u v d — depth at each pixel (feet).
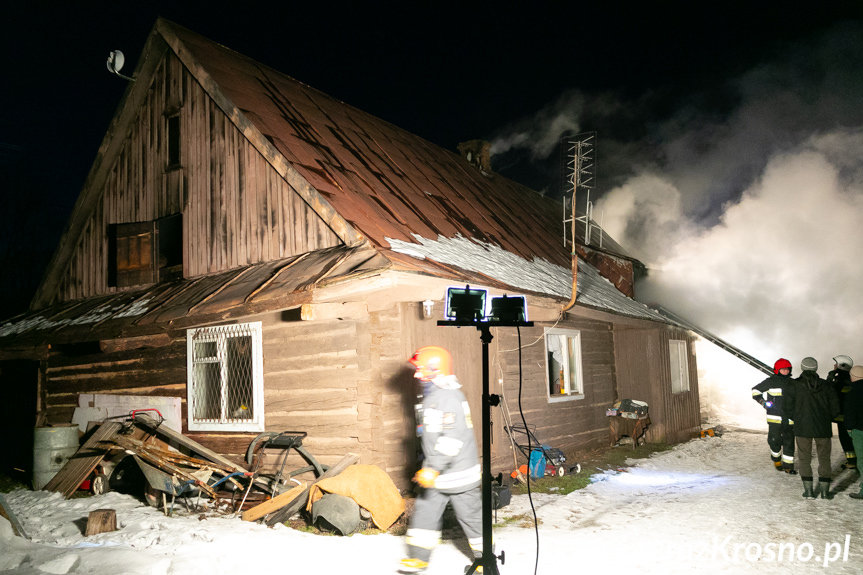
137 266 39.24
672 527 22.57
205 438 31.83
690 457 41.19
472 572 15.88
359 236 28.14
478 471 17.08
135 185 40.45
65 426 33.17
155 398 34.12
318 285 25.21
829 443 26.37
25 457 42.01
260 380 30.22
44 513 26.35
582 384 43.45
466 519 16.81
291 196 32.37
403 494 27.09
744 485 30.17
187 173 37.40
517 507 26.35
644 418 46.16
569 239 57.11
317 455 28.12
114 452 31.17
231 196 35.06
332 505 22.35
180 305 31.45
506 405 34.37
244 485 28.27
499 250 39.86
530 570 17.85
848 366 34.27
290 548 20.18
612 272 58.23
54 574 17.15
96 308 38.42
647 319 46.32
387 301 26.63
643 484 31.55
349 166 35.86
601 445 45.16
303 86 44.39
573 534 21.93
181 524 23.41
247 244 34.06
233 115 33.88
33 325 39.88
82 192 42.09
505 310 16.75
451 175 50.14
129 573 17.04
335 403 27.89
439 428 16.43
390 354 27.61
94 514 22.22
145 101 40.37
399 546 20.56
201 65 35.73
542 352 39.09
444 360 17.06
